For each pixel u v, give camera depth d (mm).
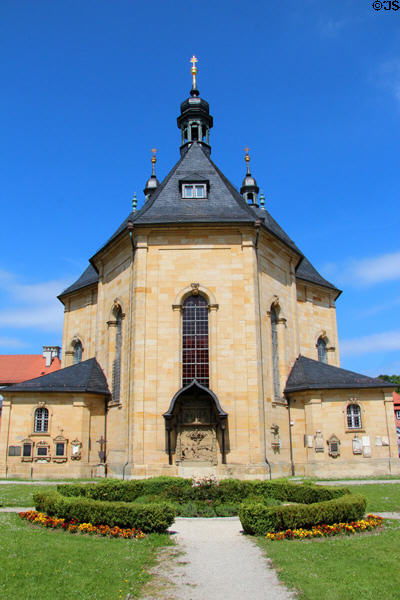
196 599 10367
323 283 46562
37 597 9961
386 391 33938
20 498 23375
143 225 31734
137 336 30250
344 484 27656
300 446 33062
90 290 44344
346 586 10820
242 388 29453
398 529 16406
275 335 35062
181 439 28969
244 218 32469
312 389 33094
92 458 33250
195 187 35469
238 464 28266
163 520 16266
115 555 13156
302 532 15500
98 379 34875
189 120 45281
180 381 29906
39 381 34812
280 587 10992
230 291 31219
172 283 31438
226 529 17188
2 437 33406
